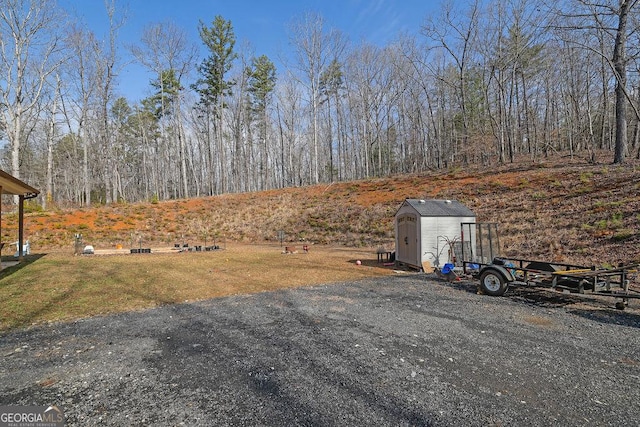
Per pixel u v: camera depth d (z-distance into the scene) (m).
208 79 32.59
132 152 45.03
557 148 29.89
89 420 2.74
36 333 4.95
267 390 3.20
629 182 13.34
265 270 10.62
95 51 26.73
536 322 5.24
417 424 2.63
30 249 15.69
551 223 12.59
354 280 9.10
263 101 36.66
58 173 41.47
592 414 2.75
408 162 38.53
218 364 3.80
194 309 6.25
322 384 3.30
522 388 3.19
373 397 3.04
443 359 3.87
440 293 7.42
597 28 13.48
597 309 5.92
